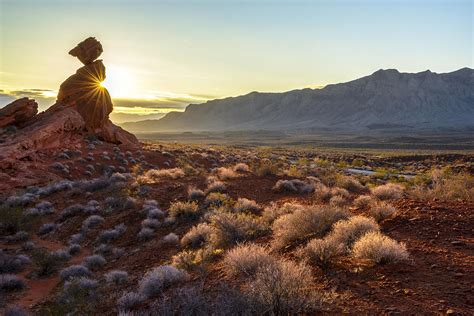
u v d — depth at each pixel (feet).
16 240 62.59
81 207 71.10
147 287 29.09
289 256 28.45
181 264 34.14
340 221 32.14
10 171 101.81
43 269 48.08
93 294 34.47
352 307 18.43
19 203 80.02
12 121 143.02
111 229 59.82
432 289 19.45
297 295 18.58
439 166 215.51
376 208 35.96
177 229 52.85
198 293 22.40
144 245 50.19
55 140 131.34
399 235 29.68
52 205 78.18
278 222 39.11
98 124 161.68
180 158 142.61
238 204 54.80
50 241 61.67
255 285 19.66
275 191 68.13
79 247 54.54
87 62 163.94
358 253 24.98
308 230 32.81
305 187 67.31
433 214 33.71
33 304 39.04
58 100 160.15
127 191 76.33
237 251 27.91
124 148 152.87
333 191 58.80
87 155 130.62
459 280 20.20
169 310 21.57
